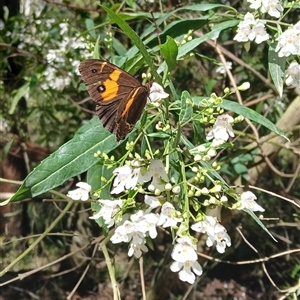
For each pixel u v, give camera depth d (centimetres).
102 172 19
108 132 18
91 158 18
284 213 47
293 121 31
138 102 17
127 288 49
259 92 40
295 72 20
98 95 17
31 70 42
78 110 44
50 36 41
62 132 46
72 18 43
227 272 56
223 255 45
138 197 25
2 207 49
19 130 46
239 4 37
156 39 25
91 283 53
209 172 18
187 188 17
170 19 31
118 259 47
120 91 17
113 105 17
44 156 46
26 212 49
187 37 22
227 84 39
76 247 44
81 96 43
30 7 45
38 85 42
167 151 17
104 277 53
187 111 17
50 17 43
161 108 18
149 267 48
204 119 17
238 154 31
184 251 15
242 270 58
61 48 38
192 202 17
